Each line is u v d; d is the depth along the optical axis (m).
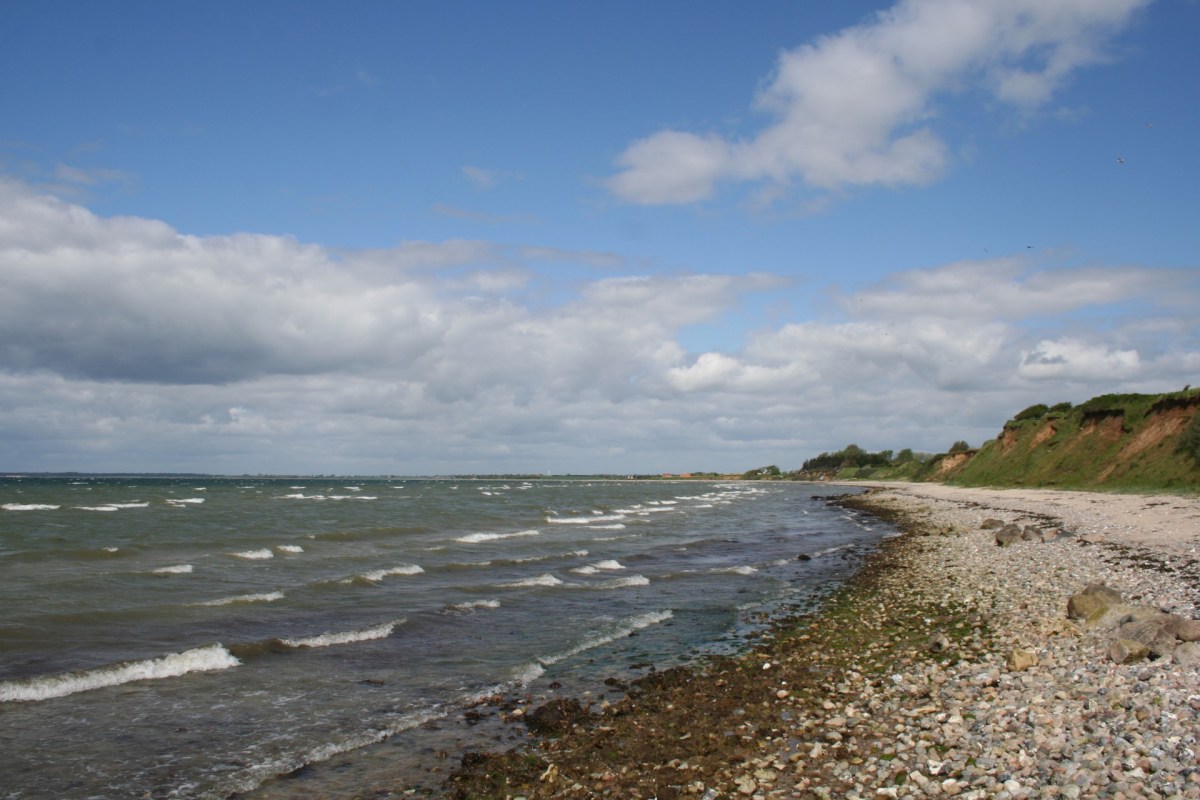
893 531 49.28
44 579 24.09
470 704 13.48
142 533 39.75
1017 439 93.94
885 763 9.59
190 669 15.05
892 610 21.20
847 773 9.45
